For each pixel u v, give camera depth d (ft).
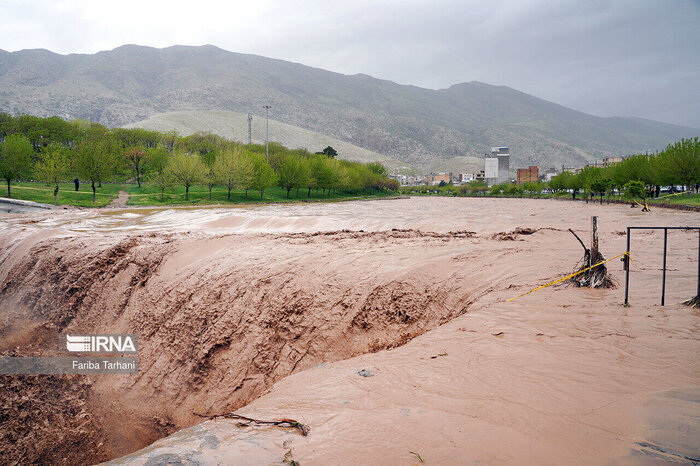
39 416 34.76
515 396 12.66
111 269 52.01
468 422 11.27
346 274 36.24
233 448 10.62
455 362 16.16
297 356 30.89
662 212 127.65
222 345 35.27
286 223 94.94
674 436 9.66
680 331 17.56
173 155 222.07
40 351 43.88
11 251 65.51
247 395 30.94
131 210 152.15
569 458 9.20
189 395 34.37
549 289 27.22
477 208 181.98
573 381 13.42
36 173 176.04
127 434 33.14
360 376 15.93
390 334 28.99
